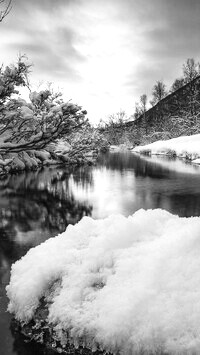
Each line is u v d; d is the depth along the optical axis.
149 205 7.36
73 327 2.02
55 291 2.31
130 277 2.14
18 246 4.49
